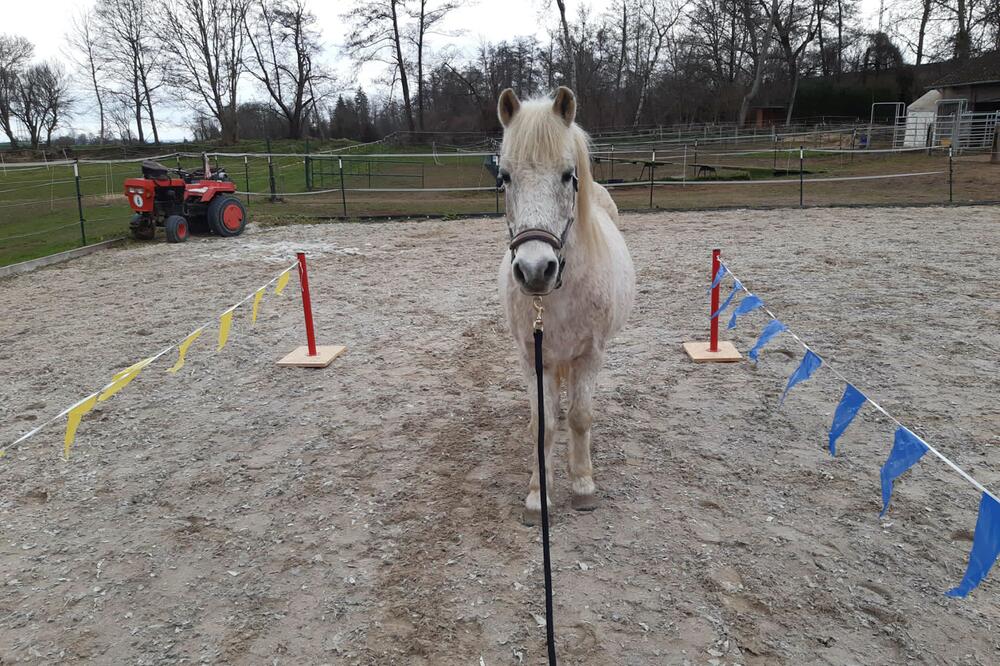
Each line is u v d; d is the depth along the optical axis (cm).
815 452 410
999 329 616
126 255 1187
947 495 356
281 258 1117
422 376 566
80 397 544
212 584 308
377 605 289
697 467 397
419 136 4022
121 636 277
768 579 295
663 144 3556
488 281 924
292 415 495
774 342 611
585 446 355
